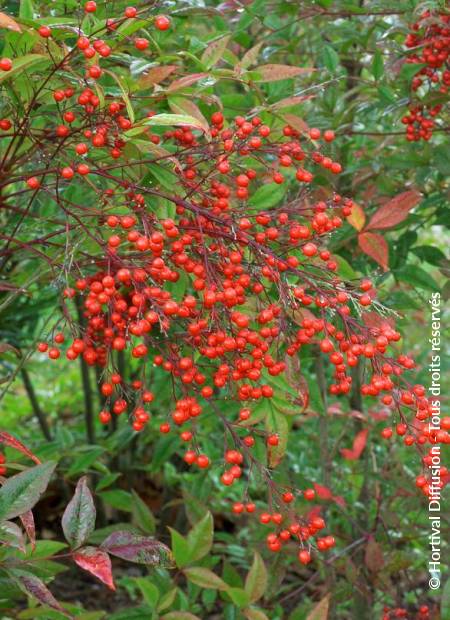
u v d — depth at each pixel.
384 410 0.73
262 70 0.50
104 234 0.50
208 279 0.42
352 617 0.79
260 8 0.64
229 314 0.45
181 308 0.42
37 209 0.64
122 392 0.49
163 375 0.66
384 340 0.42
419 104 0.64
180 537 0.50
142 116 0.55
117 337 0.47
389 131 0.78
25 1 0.45
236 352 0.46
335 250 0.66
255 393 0.45
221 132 0.47
